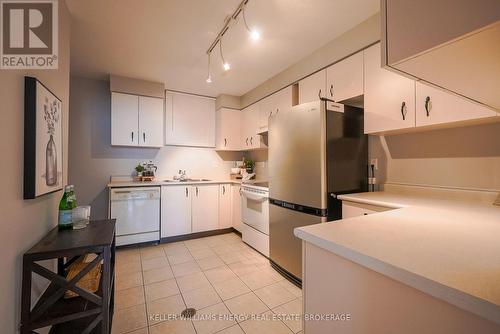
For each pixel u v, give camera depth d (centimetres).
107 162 323
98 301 109
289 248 210
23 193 103
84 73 294
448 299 46
